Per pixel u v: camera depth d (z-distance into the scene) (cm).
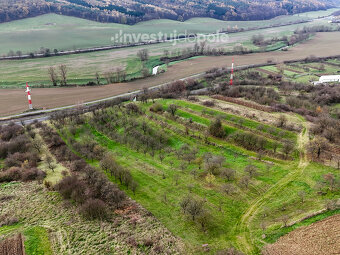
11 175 6888
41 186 6406
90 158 7694
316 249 4012
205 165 6650
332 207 4725
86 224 4969
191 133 8531
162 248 4378
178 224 4938
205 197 5591
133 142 8450
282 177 5947
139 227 4878
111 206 5509
